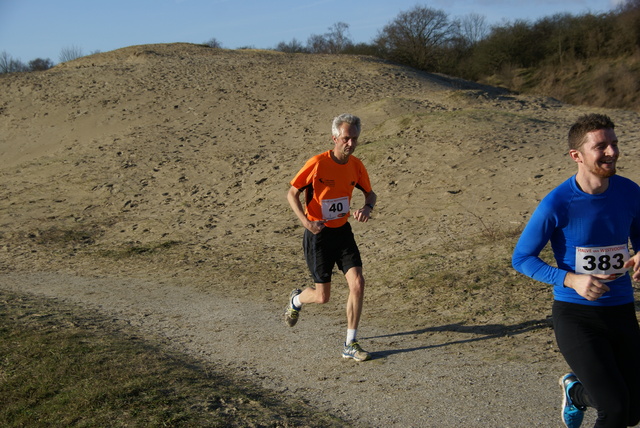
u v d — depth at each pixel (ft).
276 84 86.74
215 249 37.37
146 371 15.52
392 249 32.22
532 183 38.47
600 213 9.56
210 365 16.92
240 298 25.89
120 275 32.19
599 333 9.52
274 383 15.30
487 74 146.30
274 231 40.37
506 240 28.25
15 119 80.02
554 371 14.74
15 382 14.89
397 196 41.81
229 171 56.03
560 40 136.98
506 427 11.85
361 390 14.43
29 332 19.70
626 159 39.09
